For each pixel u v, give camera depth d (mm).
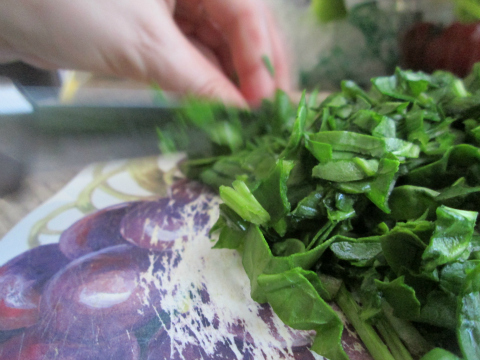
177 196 159
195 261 131
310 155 125
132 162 172
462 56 196
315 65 221
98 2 139
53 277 125
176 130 162
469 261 92
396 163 106
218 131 165
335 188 115
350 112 140
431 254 90
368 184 110
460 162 118
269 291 101
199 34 222
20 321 113
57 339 109
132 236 141
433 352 87
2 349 106
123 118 153
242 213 112
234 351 107
